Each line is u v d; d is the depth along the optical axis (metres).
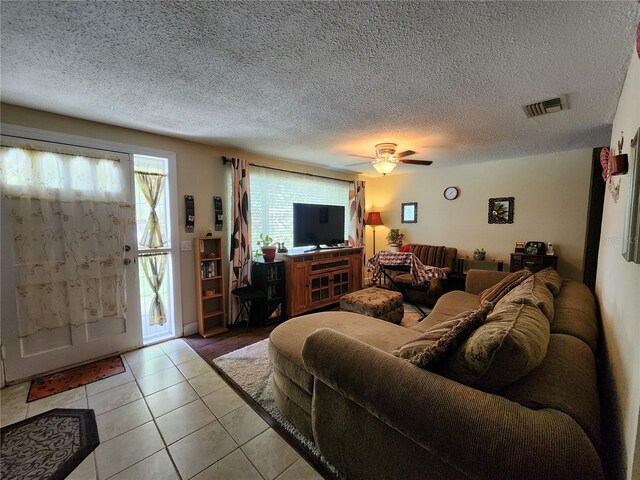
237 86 1.85
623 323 1.13
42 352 2.37
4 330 2.20
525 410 0.87
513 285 2.32
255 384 2.24
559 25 1.25
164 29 1.29
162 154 2.95
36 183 2.26
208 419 1.86
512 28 1.27
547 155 3.75
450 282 4.34
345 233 5.27
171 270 3.11
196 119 2.46
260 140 3.12
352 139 3.07
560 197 3.68
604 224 2.36
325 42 1.39
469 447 0.85
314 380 1.50
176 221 3.09
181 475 1.45
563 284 2.42
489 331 1.10
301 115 2.37
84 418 1.86
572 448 0.75
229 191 3.54
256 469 1.49
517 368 0.98
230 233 3.56
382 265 3.51
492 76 1.71
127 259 2.75
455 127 2.66
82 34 1.32
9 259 2.20
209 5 1.14
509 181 4.09
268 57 1.52
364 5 1.14
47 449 1.61
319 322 2.15
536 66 1.60
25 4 1.12
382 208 5.65
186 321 3.22
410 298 4.13
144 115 2.36
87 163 2.49
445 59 1.54
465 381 1.06
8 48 1.43
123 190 2.69
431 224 4.96
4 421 1.83
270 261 3.64
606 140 3.06
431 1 1.12
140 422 1.83
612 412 1.15
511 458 0.78
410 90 1.90
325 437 1.44
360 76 1.72
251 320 3.63
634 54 1.38
